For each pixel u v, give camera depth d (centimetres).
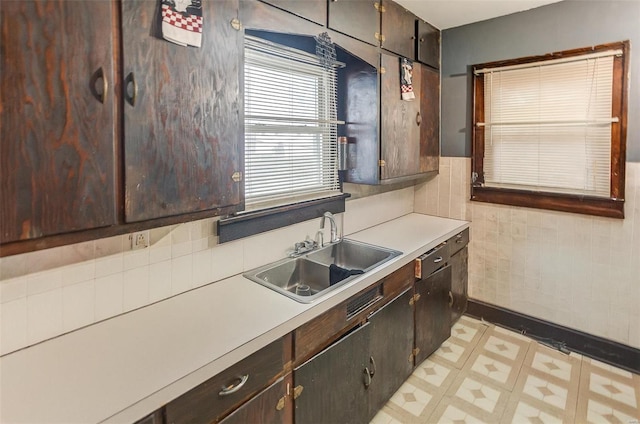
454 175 325
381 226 302
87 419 93
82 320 138
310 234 239
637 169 241
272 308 154
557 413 213
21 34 91
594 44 249
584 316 271
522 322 301
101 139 107
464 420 209
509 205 299
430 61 301
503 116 296
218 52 138
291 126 221
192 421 113
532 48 275
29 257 124
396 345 219
